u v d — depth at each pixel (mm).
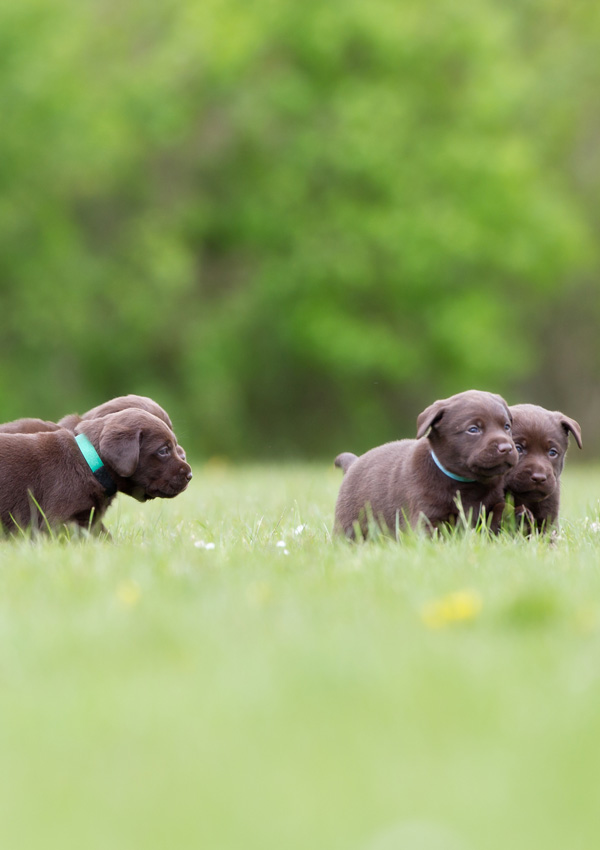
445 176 35531
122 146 34625
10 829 3125
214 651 4691
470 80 36344
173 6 37719
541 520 8656
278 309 35344
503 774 3385
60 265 34188
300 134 35000
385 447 9000
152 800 3266
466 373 35844
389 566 6523
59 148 33625
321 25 34812
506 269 36188
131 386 35719
